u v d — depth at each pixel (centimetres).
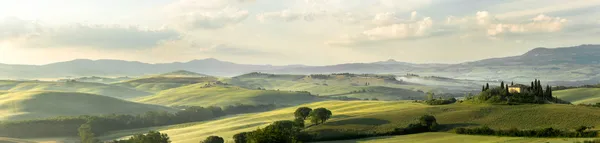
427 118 13975
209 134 17012
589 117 13250
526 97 17588
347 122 15562
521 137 11544
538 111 14688
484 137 11950
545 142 10156
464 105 17538
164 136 15412
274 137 11019
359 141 12950
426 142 11631
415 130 13812
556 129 11675
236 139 13725
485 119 14375
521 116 14262
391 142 12125
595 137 10688
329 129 14800
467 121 14362
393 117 15775
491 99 17675
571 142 9881
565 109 14675
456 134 12862
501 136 11975
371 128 14475
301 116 17450
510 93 18300
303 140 13688
